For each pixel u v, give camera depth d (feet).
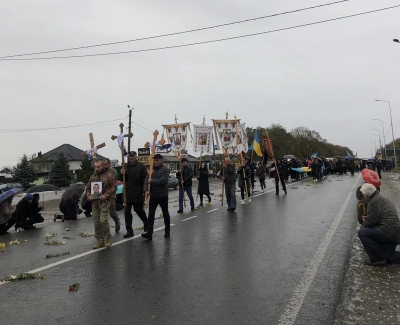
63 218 43.68
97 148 39.91
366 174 23.70
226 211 43.62
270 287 17.42
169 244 26.81
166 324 13.76
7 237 33.32
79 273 20.31
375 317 13.99
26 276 19.67
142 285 18.08
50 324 14.03
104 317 14.52
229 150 53.16
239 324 13.62
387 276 18.63
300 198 55.11
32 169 181.06
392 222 19.92
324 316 14.19
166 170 29.04
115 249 25.68
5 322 14.32
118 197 51.49
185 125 55.16
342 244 25.59
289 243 26.11
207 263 21.61
